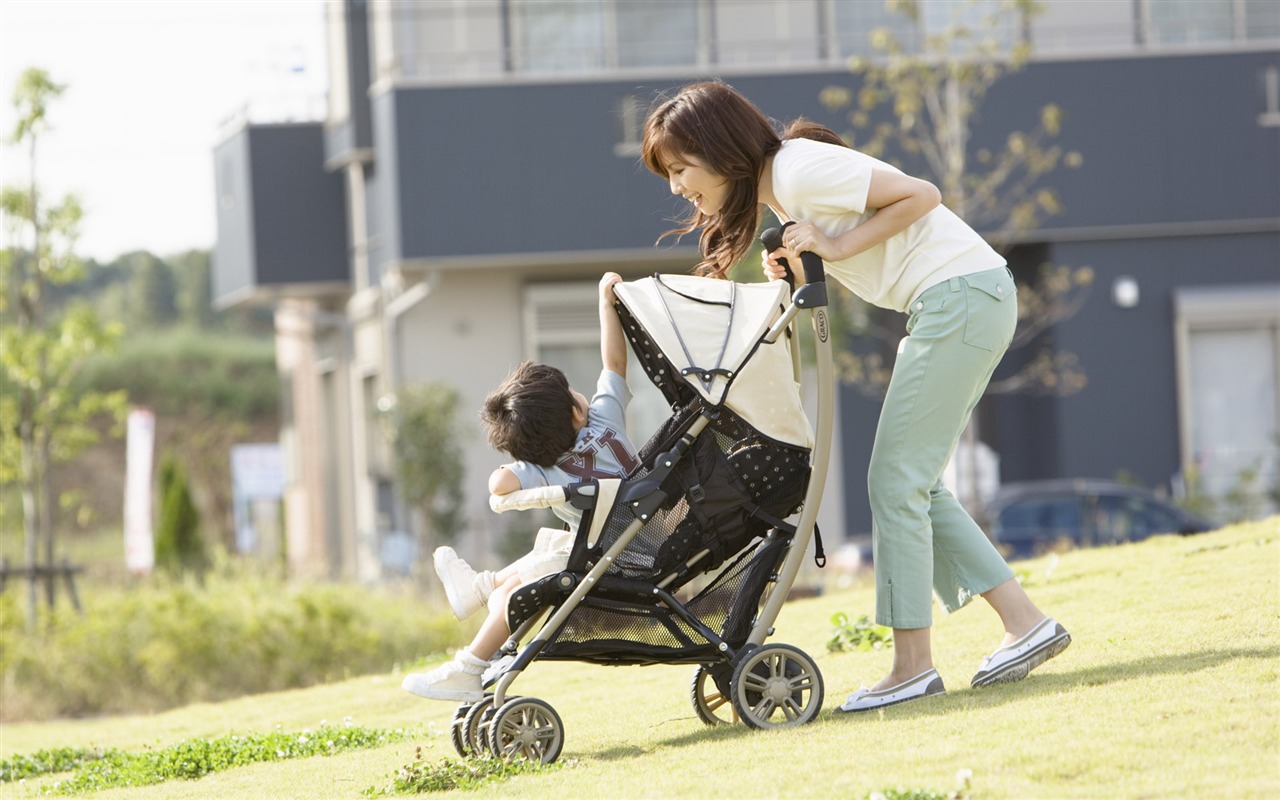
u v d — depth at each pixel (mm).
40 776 15109
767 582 11117
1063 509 36969
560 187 44625
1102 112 45750
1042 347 47375
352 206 50531
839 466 46719
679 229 11797
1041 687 10867
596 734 12164
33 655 27875
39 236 34656
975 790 8078
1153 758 8406
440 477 43844
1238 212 45906
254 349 112438
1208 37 47062
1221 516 43562
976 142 45562
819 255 10719
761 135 10969
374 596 31094
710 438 10992
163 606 28422
